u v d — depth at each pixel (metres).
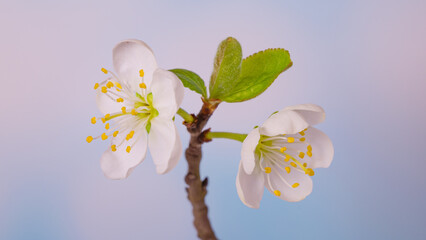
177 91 0.13
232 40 0.14
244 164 0.14
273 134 0.14
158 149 0.14
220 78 0.14
